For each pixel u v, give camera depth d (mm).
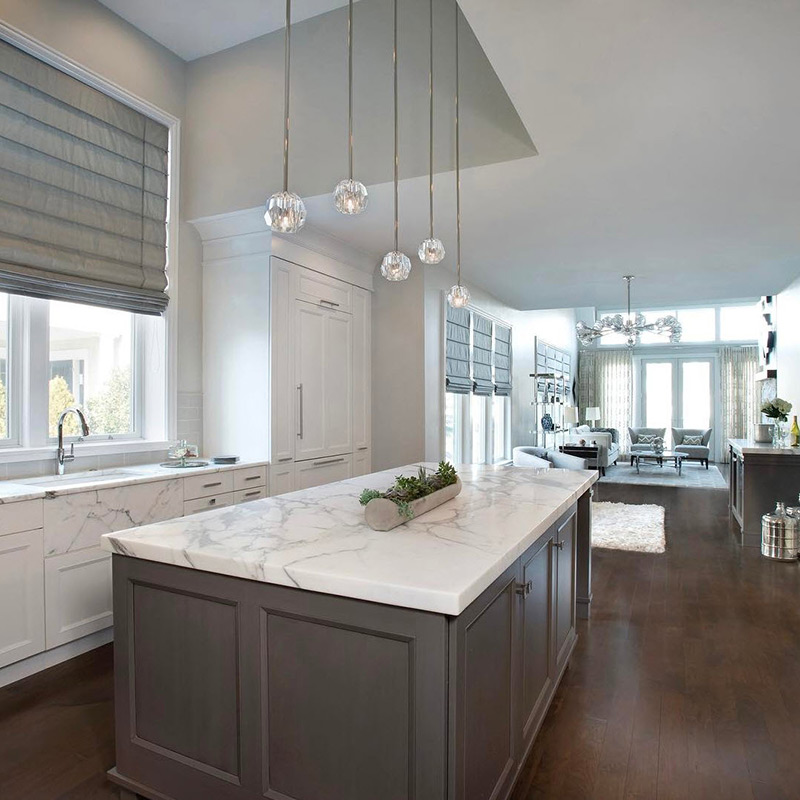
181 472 3285
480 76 3223
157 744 1708
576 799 1790
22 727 2188
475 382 6625
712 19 2055
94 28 3424
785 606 3551
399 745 1347
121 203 3580
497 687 1611
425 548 1602
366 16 3496
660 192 3635
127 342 3770
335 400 4625
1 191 2938
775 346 9508
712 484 8922
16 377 3131
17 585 2502
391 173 3410
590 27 2098
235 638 1565
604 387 14211
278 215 1958
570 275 6008
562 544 2488
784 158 3158
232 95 3918
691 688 2514
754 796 1809
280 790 1507
